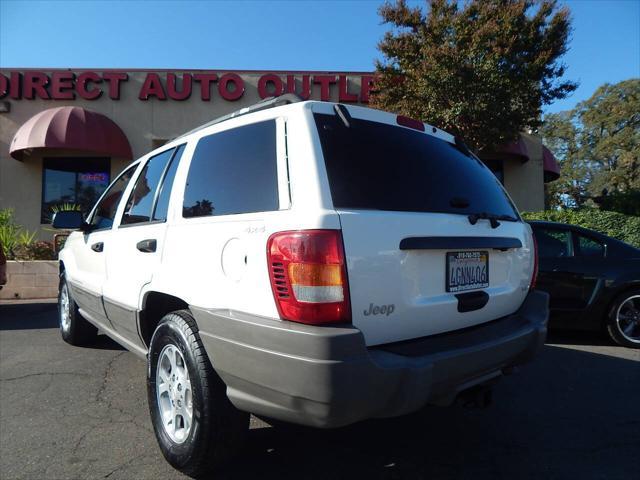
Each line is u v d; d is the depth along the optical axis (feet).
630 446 9.88
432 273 8.04
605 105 163.63
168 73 48.19
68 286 16.93
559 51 36.63
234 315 7.46
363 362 6.41
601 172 163.02
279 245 6.88
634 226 35.76
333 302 6.63
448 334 8.36
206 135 9.61
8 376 14.40
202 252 8.38
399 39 38.52
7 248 34.27
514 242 9.91
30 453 9.71
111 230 12.23
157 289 9.50
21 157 46.32
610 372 14.65
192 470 8.45
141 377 14.19
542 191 51.11
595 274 17.87
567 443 10.03
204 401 7.97
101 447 9.96
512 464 9.18
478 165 10.82
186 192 9.43
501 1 36.40
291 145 7.57
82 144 43.86
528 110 37.35
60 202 48.55
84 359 15.98
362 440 10.17
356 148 7.95
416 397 6.84
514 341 8.63
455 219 8.52
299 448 9.80
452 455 9.53
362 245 6.97
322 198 6.98
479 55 35.91
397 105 39.22
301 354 6.43
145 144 48.08
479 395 8.96
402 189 8.16
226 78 48.29
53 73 47.37
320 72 48.78
